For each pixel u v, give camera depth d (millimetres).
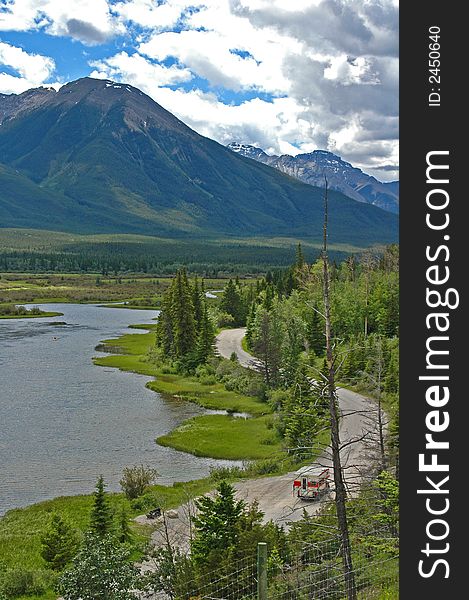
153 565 36688
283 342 95938
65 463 62500
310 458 55938
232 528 31156
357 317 111125
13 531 45094
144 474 54375
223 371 104688
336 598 21484
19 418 79188
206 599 27172
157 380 105000
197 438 70625
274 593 23844
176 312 116812
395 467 33031
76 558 28438
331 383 19766
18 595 35062
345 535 19375
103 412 83250
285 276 164500
